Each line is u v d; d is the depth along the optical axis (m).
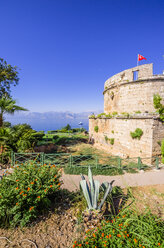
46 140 17.56
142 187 5.91
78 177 6.95
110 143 14.29
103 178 6.93
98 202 4.18
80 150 13.71
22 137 8.86
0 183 3.85
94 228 2.90
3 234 2.96
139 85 12.79
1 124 9.45
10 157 7.88
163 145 9.33
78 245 2.38
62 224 3.39
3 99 9.24
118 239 2.35
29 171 4.29
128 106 13.65
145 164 9.41
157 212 4.02
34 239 2.87
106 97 18.00
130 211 3.22
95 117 17.58
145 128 10.21
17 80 16.92
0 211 3.14
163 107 10.20
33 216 3.45
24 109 9.68
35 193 3.61
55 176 4.32
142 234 2.45
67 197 4.64
